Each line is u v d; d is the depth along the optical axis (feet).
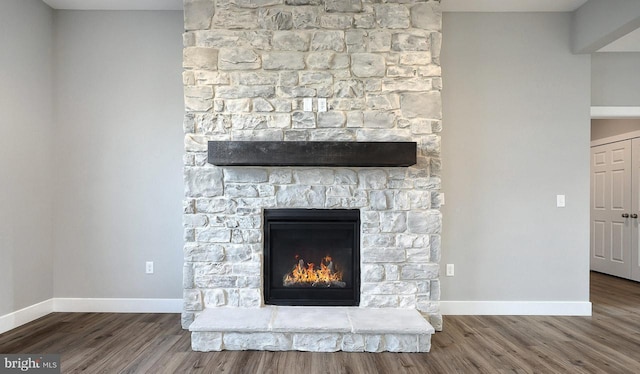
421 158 10.41
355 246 10.57
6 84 10.34
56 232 11.97
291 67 10.39
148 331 10.30
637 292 14.90
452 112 12.00
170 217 11.98
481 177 11.98
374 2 10.43
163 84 11.97
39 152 11.45
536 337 10.04
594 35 11.01
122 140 11.97
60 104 11.94
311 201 10.43
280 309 10.20
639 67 13.33
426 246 10.39
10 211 10.47
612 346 9.46
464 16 12.02
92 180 11.98
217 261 10.38
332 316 9.68
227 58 10.37
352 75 10.41
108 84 11.95
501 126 12.01
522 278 11.98
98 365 8.30
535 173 12.01
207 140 10.40
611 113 13.24
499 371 8.12
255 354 8.93
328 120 10.37
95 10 11.97
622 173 17.52
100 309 11.94
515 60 12.00
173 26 12.00
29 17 11.06
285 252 10.79
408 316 9.71
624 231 17.38
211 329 9.00
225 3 10.37
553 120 12.02
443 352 9.07
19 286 10.74
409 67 10.42
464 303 11.93
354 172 10.44
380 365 8.38
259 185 10.44
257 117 10.37
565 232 12.00
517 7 11.74
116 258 11.98
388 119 10.39
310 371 8.08
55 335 9.98
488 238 11.98
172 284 12.00
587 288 11.97
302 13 10.40
